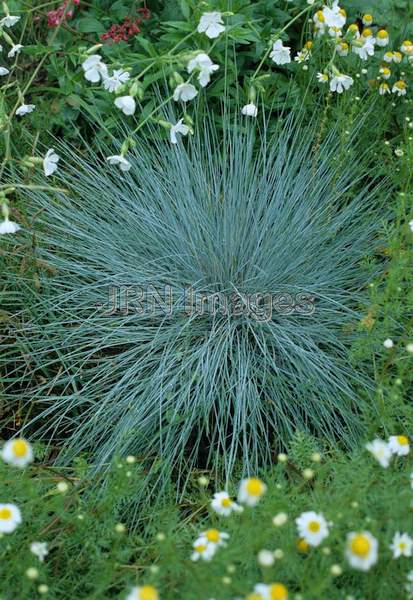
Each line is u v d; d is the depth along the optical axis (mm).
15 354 753
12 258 757
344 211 808
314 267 784
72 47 877
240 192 799
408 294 688
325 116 828
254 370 712
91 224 791
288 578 524
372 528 516
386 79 886
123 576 555
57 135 905
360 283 780
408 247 729
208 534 517
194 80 852
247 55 880
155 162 823
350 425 687
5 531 530
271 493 572
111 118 847
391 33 917
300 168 851
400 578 528
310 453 623
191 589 504
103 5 908
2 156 837
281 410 691
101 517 590
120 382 692
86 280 783
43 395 737
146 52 873
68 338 721
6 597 540
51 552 589
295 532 539
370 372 713
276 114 907
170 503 647
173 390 701
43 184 814
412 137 802
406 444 560
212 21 736
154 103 844
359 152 895
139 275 755
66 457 685
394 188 857
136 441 679
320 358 711
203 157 847
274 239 778
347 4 943
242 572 534
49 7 912
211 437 712
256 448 678
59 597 567
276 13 908
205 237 778
